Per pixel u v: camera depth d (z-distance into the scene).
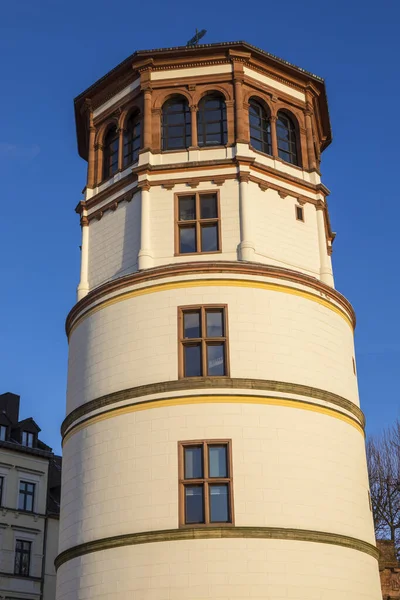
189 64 33.34
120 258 31.73
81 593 26.64
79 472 28.72
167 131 32.94
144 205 31.38
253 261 30.00
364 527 28.78
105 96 35.25
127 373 28.66
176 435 26.94
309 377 29.03
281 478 26.70
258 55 33.50
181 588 24.86
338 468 28.47
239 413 27.16
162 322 28.80
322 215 33.47
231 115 32.50
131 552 25.86
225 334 28.39
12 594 57.16
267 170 32.22
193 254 30.34
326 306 31.11
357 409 30.94
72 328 32.38
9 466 60.56
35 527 60.53
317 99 36.06
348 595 26.62
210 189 31.36
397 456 58.09
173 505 25.97
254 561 25.19
